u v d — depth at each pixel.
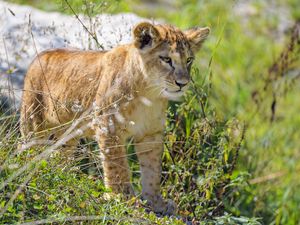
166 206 10.89
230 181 12.33
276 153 16.75
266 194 15.05
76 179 9.30
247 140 15.51
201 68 16.56
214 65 20.33
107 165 10.52
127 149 11.98
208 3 23.05
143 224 9.20
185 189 11.70
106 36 12.59
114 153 10.52
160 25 10.88
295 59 16.58
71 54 11.40
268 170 15.75
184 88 10.52
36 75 11.43
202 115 12.36
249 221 11.04
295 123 18.97
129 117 10.55
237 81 18.89
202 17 21.19
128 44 10.87
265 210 14.73
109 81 10.64
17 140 9.52
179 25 20.52
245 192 14.03
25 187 8.70
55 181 9.01
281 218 15.22
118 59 10.71
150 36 10.45
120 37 12.27
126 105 10.44
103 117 10.47
